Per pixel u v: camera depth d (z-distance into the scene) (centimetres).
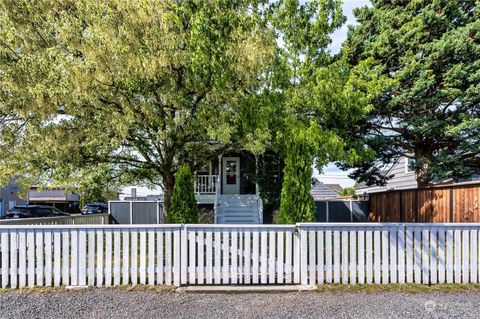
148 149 1038
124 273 519
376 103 1225
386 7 1372
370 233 532
